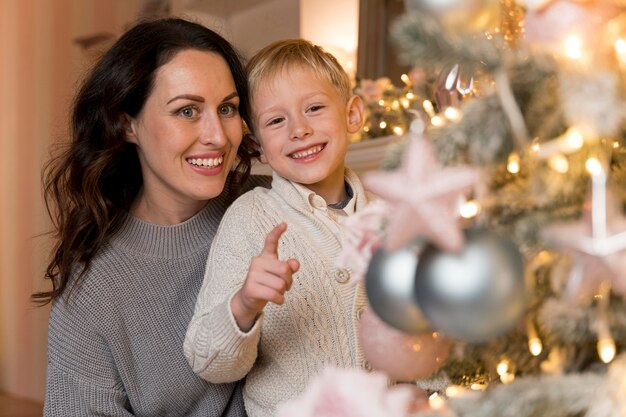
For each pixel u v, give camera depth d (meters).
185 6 2.96
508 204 0.57
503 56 0.52
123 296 1.28
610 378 0.49
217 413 1.29
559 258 0.54
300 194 1.27
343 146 1.32
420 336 0.58
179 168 1.25
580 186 0.54
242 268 1.17
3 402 3.74
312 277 1.18
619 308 0.54
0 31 4.12
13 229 3.94
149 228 1.34
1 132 4.07
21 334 3.90
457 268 0.47
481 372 0.66
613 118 0.48
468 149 0.54
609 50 0.53
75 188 1.32
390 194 0.48
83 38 3.53
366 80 2.12
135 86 1.25
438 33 0.51
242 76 1.34
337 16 2.50
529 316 0.58
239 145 1.38
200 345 1.09
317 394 0.51
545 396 0.49
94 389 1.27
